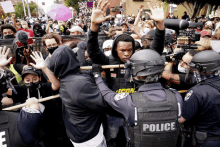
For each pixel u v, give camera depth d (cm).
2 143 120
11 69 249
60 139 211
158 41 170
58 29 685
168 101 125
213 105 143
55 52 142
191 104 151
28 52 246
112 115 184
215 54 147
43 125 193
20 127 127
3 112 129
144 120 121
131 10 2080
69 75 143
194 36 198
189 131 167
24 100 197
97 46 162
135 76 136
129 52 175
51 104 196
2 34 428
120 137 200
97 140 159
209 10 1323
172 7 1163
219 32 237
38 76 187
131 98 130
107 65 173
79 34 470
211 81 151
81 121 146
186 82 179
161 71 129
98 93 142
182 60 184
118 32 371
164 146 126
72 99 135
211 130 152
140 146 128
